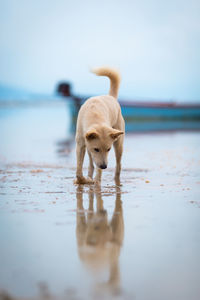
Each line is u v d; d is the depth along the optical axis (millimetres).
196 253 3053
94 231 3596
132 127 24891
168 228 3686
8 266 2801
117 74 7039
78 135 5992
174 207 4484
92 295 2387
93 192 5379
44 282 2553
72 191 5445
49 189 5574
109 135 5578
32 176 6809
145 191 5449
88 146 5699
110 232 3570
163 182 6203
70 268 2766
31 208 4438
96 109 5934
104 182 6242
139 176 6871
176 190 5512
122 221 3926
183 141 15109
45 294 2396
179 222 3879
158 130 22031
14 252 3066
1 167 8047
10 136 17922
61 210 4355
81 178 5996
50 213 4227
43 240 3348
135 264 2844
